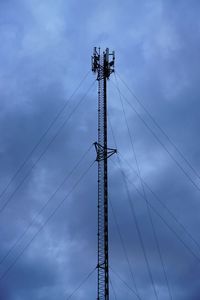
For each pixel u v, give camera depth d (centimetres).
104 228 4178
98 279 4016
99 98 4841
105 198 4303
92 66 4991
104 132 4612
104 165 4459
